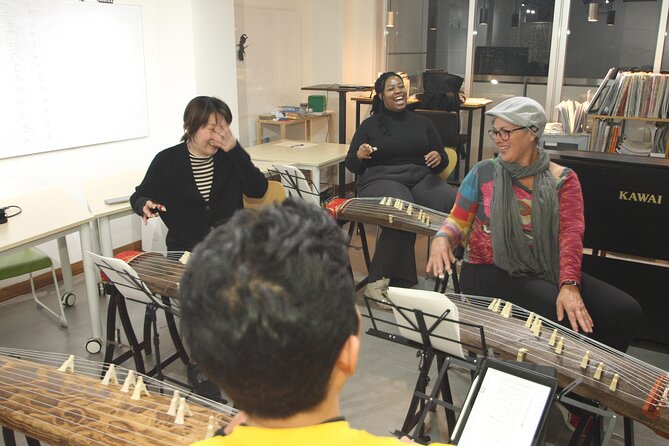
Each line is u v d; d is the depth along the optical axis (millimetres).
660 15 5738
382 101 4062
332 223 592
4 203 3107
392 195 3635
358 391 2662
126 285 2289
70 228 2777
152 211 2799
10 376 1565
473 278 2432
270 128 5980
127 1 4195
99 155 4184
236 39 5367
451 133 4797
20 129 3625
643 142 5113
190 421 1387
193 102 2785
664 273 2879
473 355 1982
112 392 1505
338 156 4305
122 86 4254
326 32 6426
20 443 2236
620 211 2836
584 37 6121
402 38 7043
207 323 538
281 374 531
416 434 1605
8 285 3668
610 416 1362
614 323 2217
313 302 531
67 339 3170
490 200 2352
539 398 1109
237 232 562
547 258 2279
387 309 3469
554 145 5164
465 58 6824
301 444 543
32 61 3625
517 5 6402
